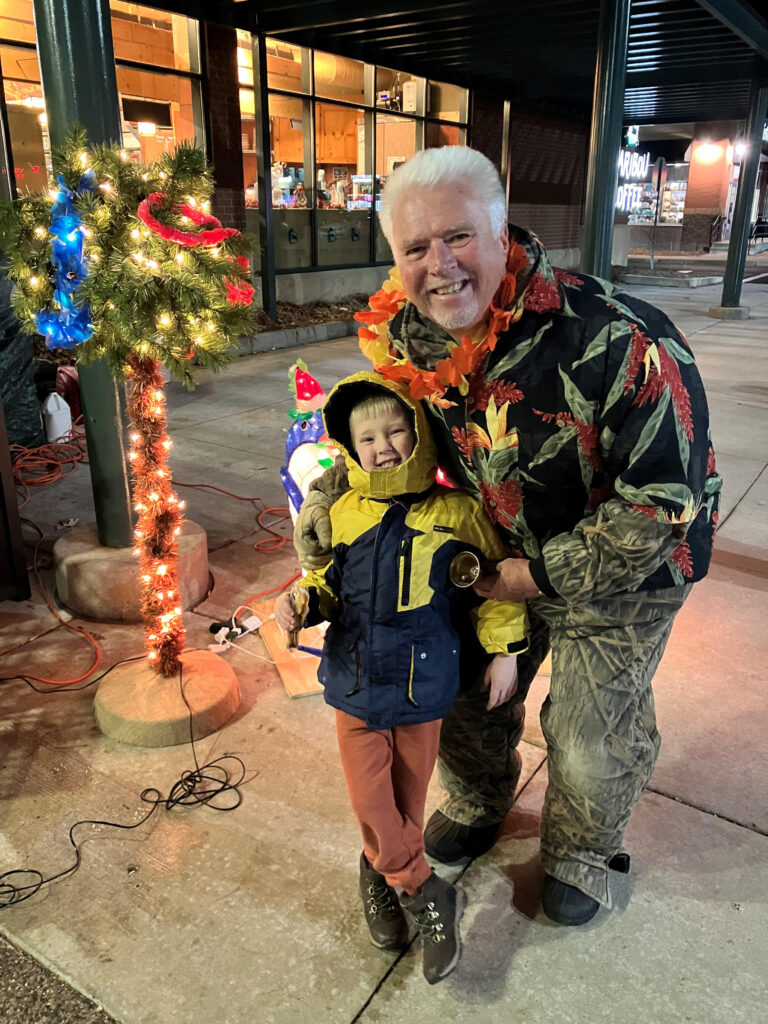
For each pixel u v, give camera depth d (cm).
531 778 244
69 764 247
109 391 319
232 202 994
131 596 329
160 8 852
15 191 547
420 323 150
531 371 142
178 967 180
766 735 264
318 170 1137
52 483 491
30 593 353
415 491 162
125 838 218
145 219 217
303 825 223
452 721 197
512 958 183
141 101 910
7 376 513
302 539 177
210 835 219
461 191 129
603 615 164
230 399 701
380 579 162
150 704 259
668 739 261
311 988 175
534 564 149
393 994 174
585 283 145
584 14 872
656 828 223
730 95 1361
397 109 1233
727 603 352
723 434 609
